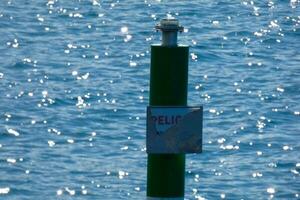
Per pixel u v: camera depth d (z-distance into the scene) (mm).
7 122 69250
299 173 57000
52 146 63031
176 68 19750
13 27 115938
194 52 98875
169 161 19969
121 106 75000
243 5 134750
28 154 60719
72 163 58875
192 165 57938
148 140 19844
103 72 88750
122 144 63750
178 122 19828
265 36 111562
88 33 112375
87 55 97875
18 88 81312
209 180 55156
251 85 83562
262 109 74625
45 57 96250
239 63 94312
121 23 119688
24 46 102812
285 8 134125
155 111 19781
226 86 83125
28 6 132625
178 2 135500
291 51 103000
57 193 52812
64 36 110125
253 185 54406
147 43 106375
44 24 118688
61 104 75625
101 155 60969
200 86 82750
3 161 58781
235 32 113312
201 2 135875
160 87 19781
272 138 65562
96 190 53469
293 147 63344
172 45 19797
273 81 85562
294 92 81188
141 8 131500
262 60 96438
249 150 62312
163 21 19828
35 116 71500
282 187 54156
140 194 53094
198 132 19875
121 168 57844
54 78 85938
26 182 54562
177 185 20047
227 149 62250
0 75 86938
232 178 55688
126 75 87438
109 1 136250
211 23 120250
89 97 78000
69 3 134750
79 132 66812
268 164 58844
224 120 70875
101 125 69000
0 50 100188
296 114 73250
